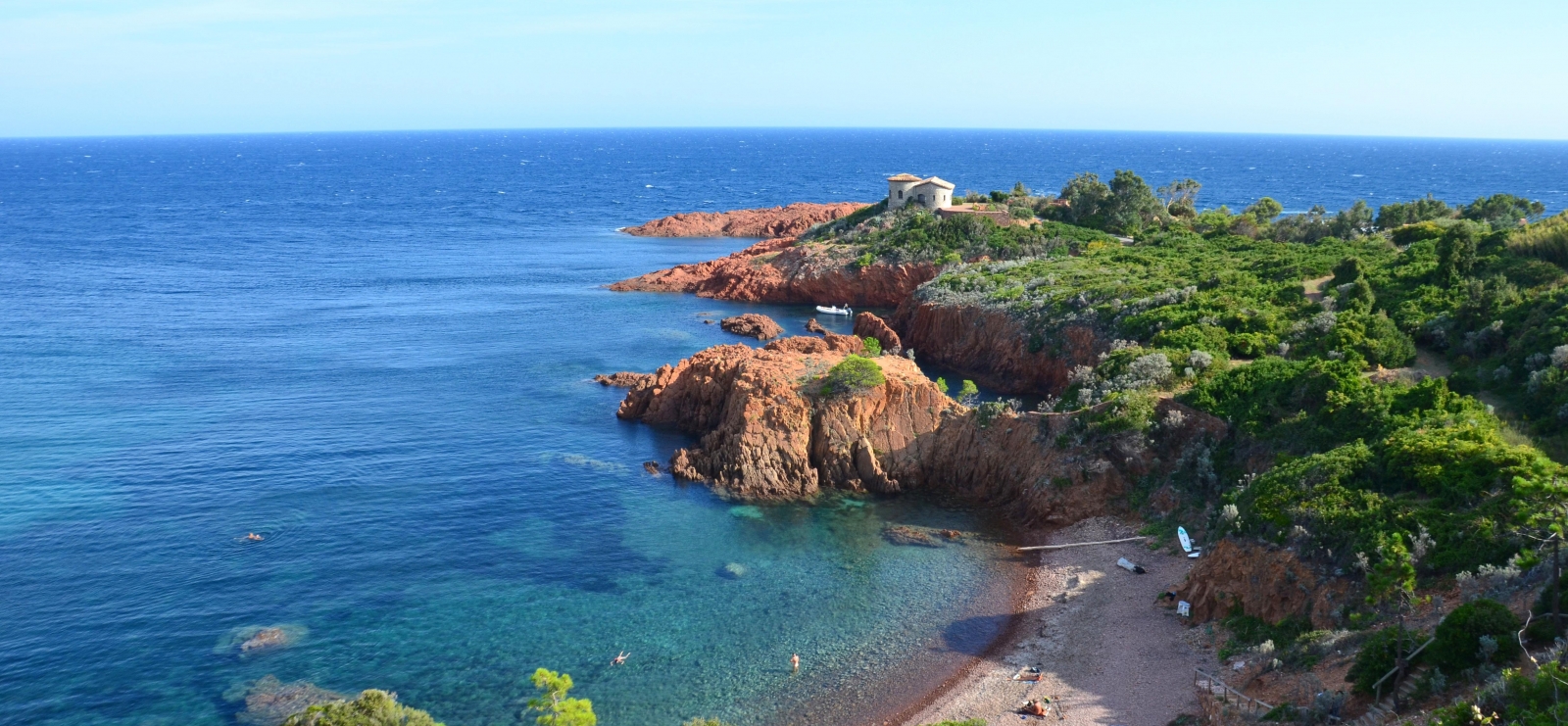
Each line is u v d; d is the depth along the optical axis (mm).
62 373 84938
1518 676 27297
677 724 37938
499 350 98250
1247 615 40844
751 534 55375
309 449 66750
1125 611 44906
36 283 131500
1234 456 53969
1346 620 36781
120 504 56312
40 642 41656
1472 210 123812
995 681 40250
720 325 111812
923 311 101562
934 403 63594
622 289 135125
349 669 40750
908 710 38625
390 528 54625
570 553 52531
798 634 44594
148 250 169375
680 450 64938
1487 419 45656
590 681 40656
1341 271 78375
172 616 44281
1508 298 62719
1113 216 136125
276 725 36531
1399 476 41219
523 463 65375
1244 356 67188
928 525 56719
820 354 75500
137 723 36625
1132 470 56469
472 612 45875
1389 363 60375
